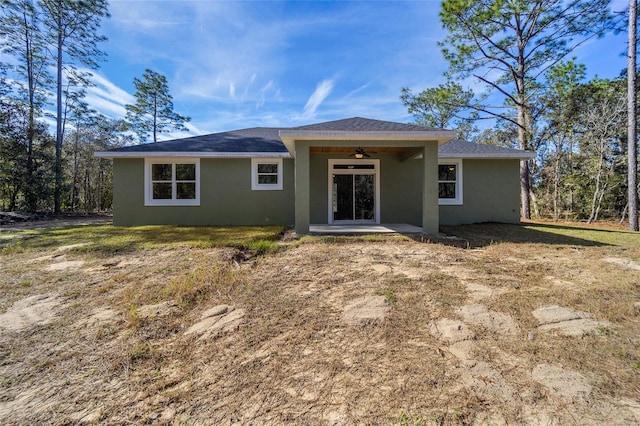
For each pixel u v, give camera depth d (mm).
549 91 15312
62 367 2588
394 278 4500
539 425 1793
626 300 3623
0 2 17156
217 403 2094
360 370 2395
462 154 11227
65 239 8039
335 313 3426
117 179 11109
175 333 3123
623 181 15055
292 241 7555
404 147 9227
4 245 7309
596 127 14938
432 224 8289
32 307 3750
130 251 6438
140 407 2092
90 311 3631
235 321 3287
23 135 17578
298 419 1913
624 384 2139
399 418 1888
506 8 13180
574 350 2594
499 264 5297
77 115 22281
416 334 2928
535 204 18719
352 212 11617
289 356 2625
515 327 3018
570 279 4445
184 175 11414
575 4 12883
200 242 7133
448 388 2146
